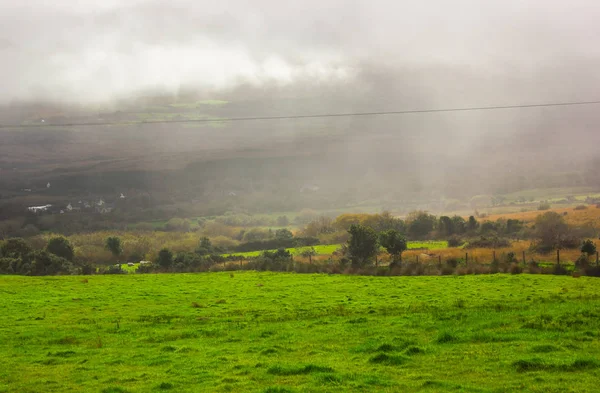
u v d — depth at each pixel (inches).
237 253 5861.2
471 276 2938.0
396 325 1497.3
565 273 2947.8
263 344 1343.5
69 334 1616.6
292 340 1371.8
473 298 2080.5
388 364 1072.8
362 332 1424.7
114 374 1124.5
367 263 3762.3
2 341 1535.4
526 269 3068.4
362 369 1038.4
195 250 6437.0
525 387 872.3
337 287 2650.1
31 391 1025.5
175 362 1191.6
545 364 975.0
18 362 1270.9
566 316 1424.7
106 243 6550.2
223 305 2127.2
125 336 1562.5
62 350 1387.8
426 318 1578.5
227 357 1205.1
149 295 2534.5
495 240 4928.6
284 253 4990.2
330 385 929.5
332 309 1898.4
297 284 2851.9
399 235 3880.4
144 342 1465.3
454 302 1962.4
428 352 1141.1
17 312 2068.2
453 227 6279.5
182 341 1450.5
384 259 3909.9
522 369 972.6
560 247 4188.0
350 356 1163.3
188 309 2047.2
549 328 1311.5
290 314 1819.6
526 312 1573.6
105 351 1362.0
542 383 888.9
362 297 2237.9
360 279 3009.4
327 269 3508.9
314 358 1164.5
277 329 1546.5
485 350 1127.0
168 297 2442.2
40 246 6269.7
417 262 3467.0
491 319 1483.8
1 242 5511.8
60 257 5088.6
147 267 4736.7
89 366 1204.5
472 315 1572.3
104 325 1750.7
